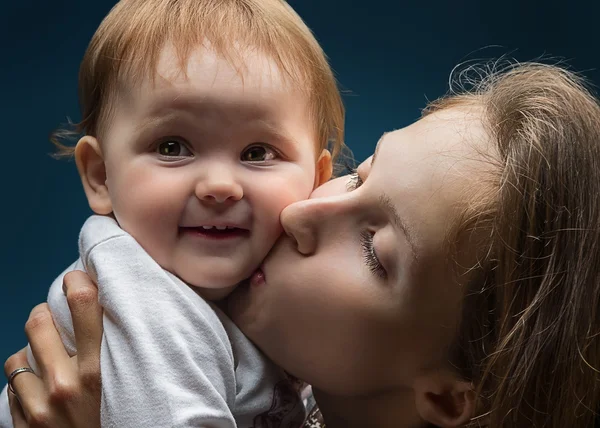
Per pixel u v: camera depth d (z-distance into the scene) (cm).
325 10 245
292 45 124
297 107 123
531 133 104
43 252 237
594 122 106
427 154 110
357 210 113
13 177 234
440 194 106
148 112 115
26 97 233
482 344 107
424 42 248
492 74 125
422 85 249
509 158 104
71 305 116
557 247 101
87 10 233
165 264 117
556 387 102
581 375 102
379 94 248
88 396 114
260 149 119
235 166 116
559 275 101
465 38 247
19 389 120
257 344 121
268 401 121
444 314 108
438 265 106
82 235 122
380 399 119
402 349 111
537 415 102
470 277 105
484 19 246
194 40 116
